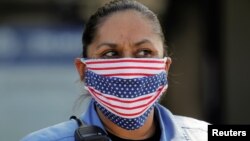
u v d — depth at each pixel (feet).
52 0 77.77
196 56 60.13
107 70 17.04
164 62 17.52
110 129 17.38
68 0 75.56
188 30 60.39
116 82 17.06
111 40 16.81
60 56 70.28
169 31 61.21
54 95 66.59
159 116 17.87
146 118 17.37
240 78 57.62
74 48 70.64
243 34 57.16
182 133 18.02
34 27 71.41
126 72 16.93
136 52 17.04
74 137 16.46
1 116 65.82
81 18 72.08
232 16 57.16
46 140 16.62
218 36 58.70
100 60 17.08
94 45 17.19
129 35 16.79
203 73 59.57
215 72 59.00
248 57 57.31
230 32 57.47
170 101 60.18
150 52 17.19
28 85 68.80
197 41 60.29
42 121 66.49
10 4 84.28
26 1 83.97
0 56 69.87
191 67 60.13
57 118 66.49
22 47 70.38
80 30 71.10
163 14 61.00
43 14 80.28
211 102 59.11
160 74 17.43
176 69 60.23
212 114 59.11
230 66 57.67
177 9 60.70
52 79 67.72
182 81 60.23
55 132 16.87
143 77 17.12
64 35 70.95
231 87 57.82
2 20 83.05
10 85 68.03
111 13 16.99
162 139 17.42
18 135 64.69
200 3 59.52
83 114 17.74
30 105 67.15
